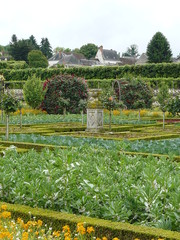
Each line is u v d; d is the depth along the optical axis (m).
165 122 25.84
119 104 20.52
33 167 7.23
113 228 4.74
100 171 6.75
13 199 6.13
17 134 16.64
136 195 5.57
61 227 5.14
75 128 21.50
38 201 5.84
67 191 5.90
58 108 33.53
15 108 14.84
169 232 4.56
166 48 67.94
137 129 20.45
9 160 7.60
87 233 4.85
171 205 5.14
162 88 33.66
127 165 7.63
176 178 6.00
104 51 107.88
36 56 81.81
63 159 6.13
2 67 57.56
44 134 17.22
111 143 12.34
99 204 5.57
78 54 108.00
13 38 134.12
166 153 11.27
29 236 4.62
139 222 5.29
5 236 4.32
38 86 33.12
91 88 42.91
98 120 19.56
